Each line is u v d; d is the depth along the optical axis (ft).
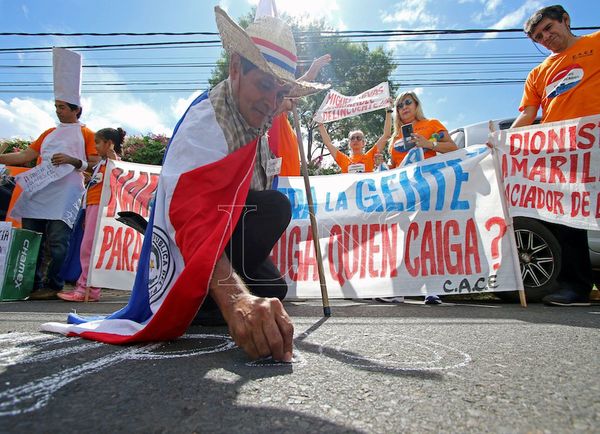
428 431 2.32
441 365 3.77
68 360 3.76
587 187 9.57
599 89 9.58
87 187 12.39
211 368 3.56
